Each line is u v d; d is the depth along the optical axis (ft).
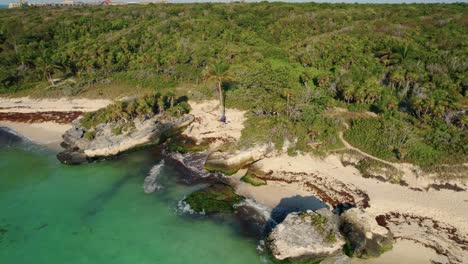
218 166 151.43
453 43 245.45
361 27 302.04
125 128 172.45
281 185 140.26
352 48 245.86
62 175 155.53
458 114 164.04
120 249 114.83
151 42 303.07
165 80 245.65
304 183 140.26
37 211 133.28
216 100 215.10
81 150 167.02
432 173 137.18
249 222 123.34
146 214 129.70
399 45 229.25
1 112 221.25
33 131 198.49
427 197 128.67
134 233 121.29
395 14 338.54
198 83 241.76
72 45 297.94
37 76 266.36
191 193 139.33
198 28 318.86
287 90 189.57
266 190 138.21
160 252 113.19
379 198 129.29
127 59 274.57
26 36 323.57
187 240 117.60
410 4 417.28
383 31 289.53
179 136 180.65
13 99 239.50
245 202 132.26
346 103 194.18
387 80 207.82
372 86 188.24
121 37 311.68
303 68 241.14
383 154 148.46
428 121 163.53
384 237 109.19
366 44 255.50
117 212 131.23
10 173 158.20
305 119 171.01
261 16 360.69
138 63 267.80
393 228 116.88
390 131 156.04
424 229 115.96
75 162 162.81
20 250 115.65
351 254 106.11
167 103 207.31
